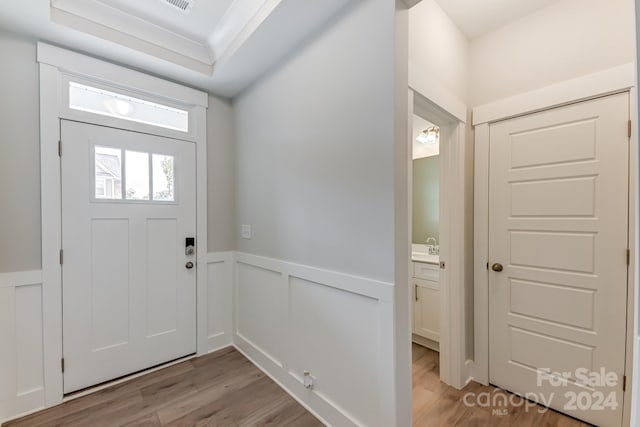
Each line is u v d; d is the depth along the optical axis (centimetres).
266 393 195
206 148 253
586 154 168
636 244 70
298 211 190
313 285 179
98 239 201
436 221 303
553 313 181
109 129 205
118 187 209
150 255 224
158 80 225
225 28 197
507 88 198
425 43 170
